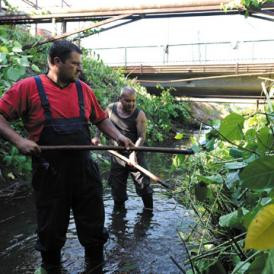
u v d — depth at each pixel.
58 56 2.93
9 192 5.46
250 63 14.22
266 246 1.12
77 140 3.03
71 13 9.81
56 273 3.23
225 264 2.65
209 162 3.53
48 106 2.94
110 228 4.30
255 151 2.31
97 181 3.27
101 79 12.53
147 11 9.17
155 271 3.29
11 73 5.67
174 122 16.92
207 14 8.94
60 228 3.12
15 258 3.54
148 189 4.91
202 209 3.63
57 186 3.03
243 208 2.52
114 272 3.28
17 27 11.41
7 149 6.24
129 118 4.90
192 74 15.37
